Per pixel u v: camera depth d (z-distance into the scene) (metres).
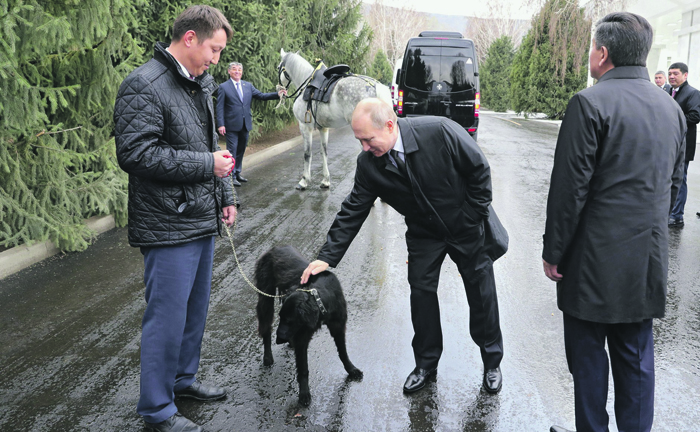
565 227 2.24
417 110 13.18
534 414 2.91
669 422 2.80
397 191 2.83
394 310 4.21
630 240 2.19
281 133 15.77
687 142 6.35
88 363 3.38
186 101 2.47
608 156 2.16
